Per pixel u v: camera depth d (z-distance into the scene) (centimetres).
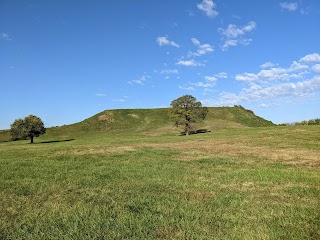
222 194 1184
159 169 1888
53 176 1644
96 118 12269
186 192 1226
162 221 839
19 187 1343
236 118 12206
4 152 3466
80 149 3531
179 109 7906
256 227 794
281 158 2472
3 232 780
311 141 3928
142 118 12294
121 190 1262
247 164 2139
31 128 7744
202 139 5256
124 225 810
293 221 841
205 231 765
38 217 907
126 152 3052
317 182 1414
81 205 1025
